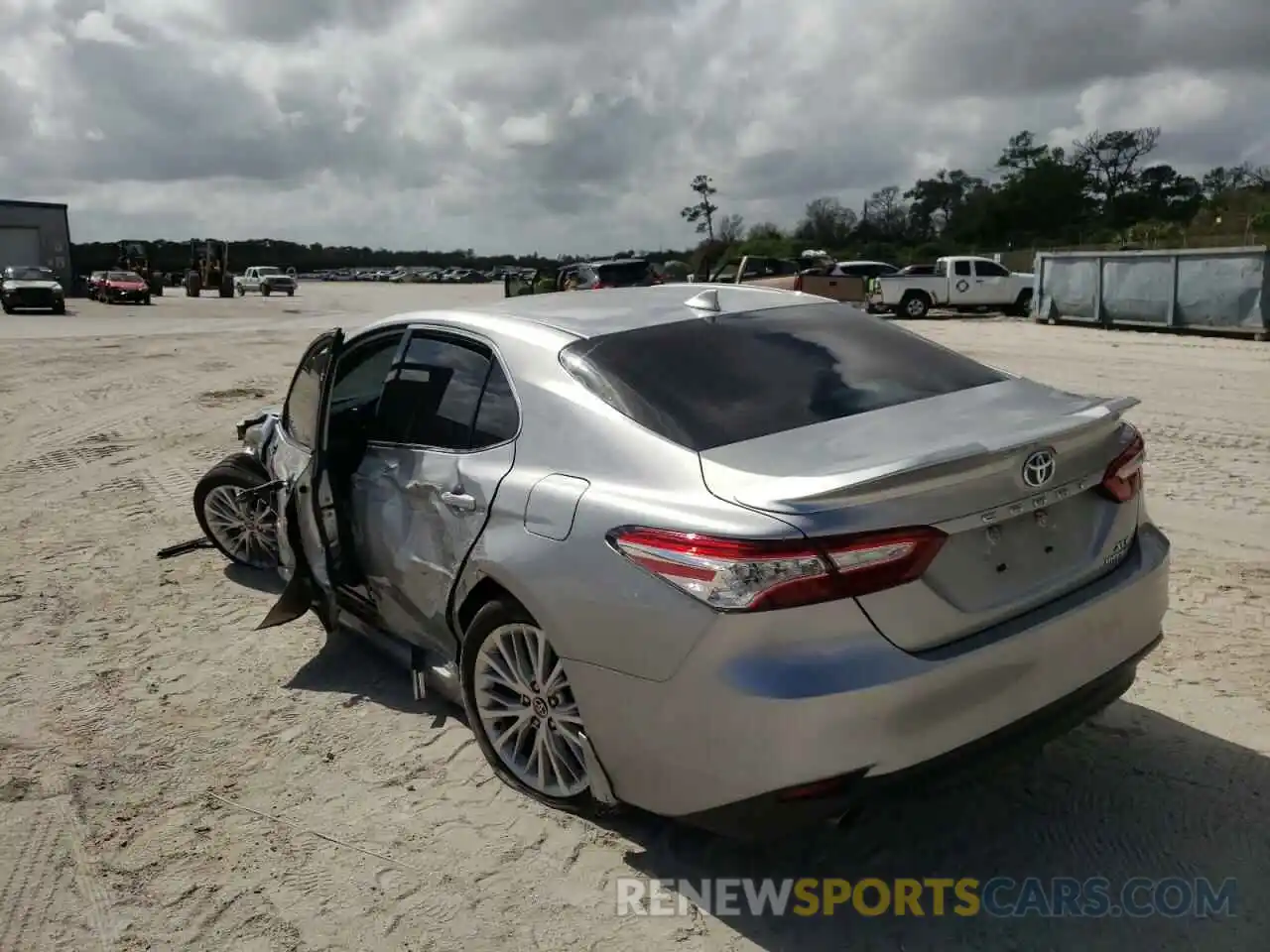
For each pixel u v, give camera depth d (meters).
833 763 2.60
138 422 11.67
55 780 3.82
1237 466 8.13
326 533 4.32
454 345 4.00
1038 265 24.83
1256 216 49.94
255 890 3.16
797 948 2.83
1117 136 84.12
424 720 4.23
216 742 4.09
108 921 3.03
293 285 58.16
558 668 3.27
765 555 2.62
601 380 3.37
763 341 3.68
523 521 3.27
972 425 3.07
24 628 5.31
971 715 2.77
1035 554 3.00
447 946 2.88
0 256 52.50
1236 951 2.75
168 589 5.87
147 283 50.69
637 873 3.18
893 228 88.69
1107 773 3.60
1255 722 3.90
